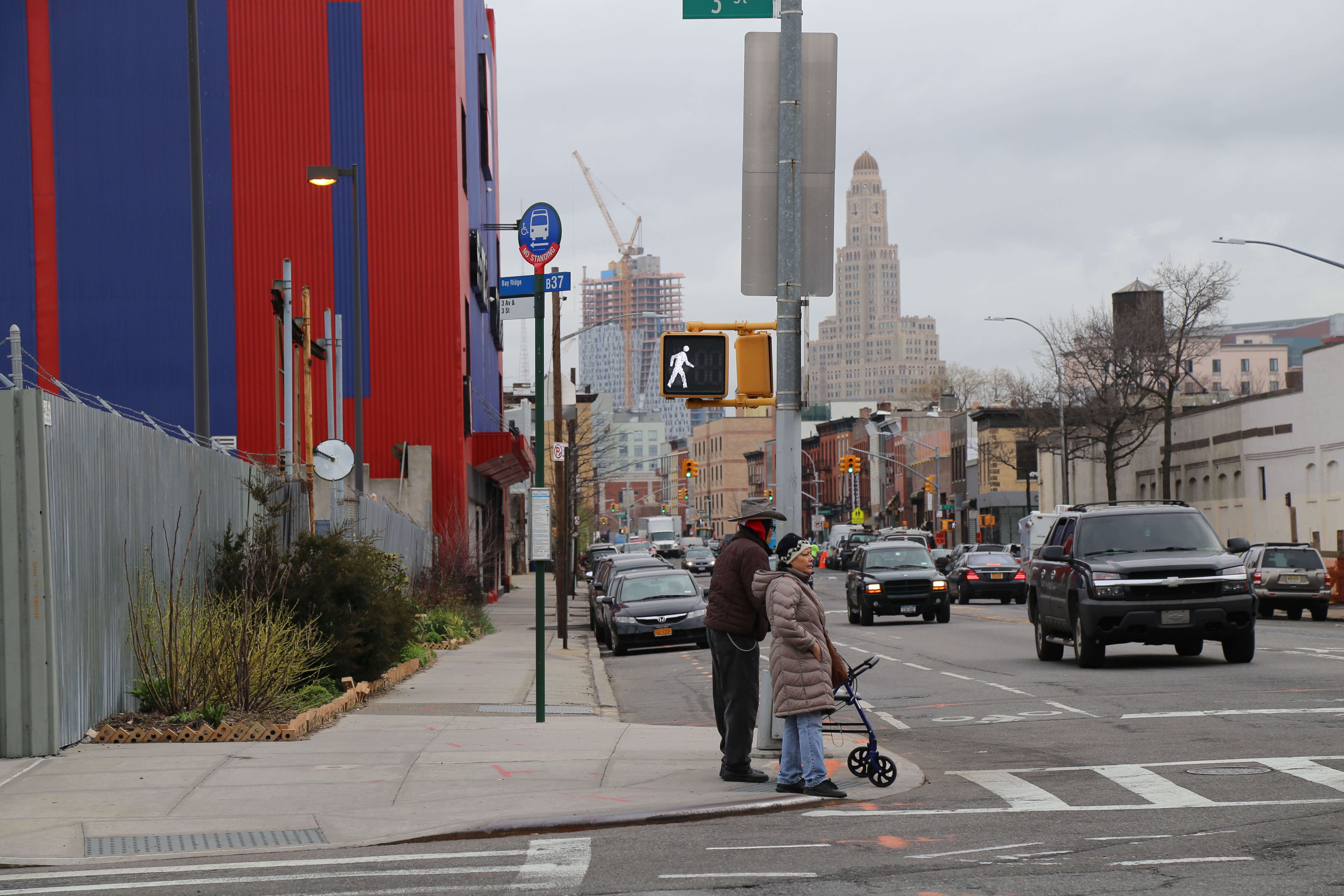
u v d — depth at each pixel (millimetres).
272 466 18609
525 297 31797
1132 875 7254
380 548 27203
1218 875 7199
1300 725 13117
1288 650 22672
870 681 20047
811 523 145500
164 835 8961
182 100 43531
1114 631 19703
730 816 9578
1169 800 9570
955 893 6930
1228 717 13977
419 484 43094
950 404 130000
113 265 43219
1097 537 20906
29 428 11664
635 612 28812
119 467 13453
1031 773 11078
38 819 9383
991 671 20969
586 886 7289
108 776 10930
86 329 43094
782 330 12531
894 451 122562
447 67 44125
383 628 17812
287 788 10492
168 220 43375
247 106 43812
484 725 14562
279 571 16688
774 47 12664
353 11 44000
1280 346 149625
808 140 12562
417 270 43906
